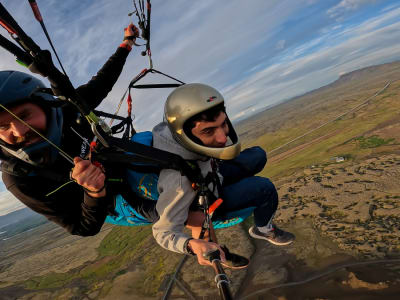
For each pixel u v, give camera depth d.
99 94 2.18
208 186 1.62
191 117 1.41
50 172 1.52
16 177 1.54
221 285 1.08
